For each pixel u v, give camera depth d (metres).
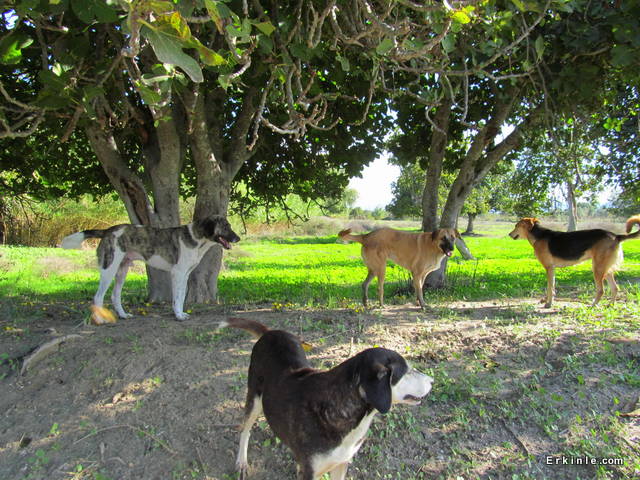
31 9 3.18
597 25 6.07
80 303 8.90
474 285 11.86
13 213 24.16
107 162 8.16
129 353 5.53
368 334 6.19
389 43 3.76
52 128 8.08
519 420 4.36
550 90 8.05
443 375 5.01
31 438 4.39
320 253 26.17
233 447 4.16
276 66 4.80
